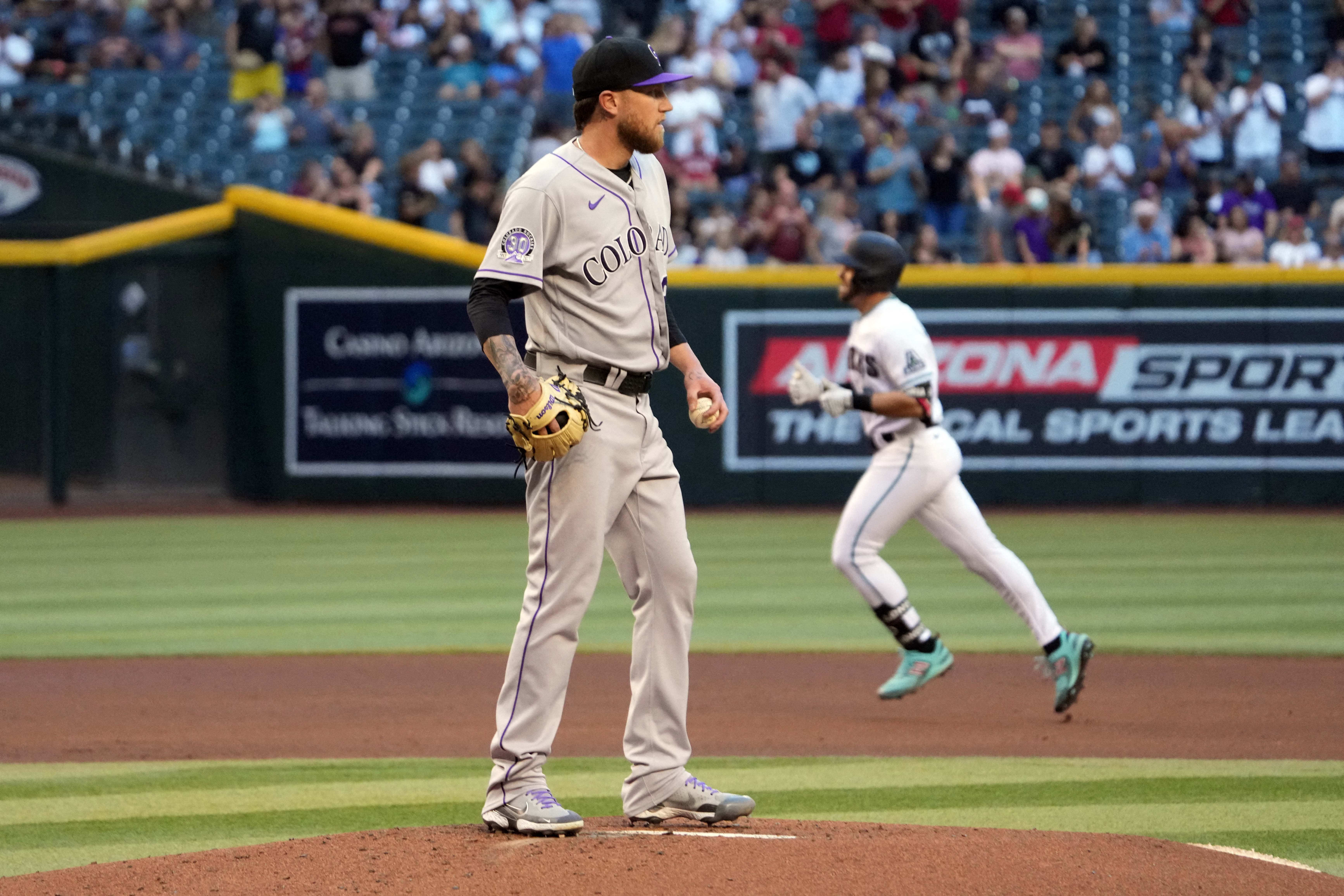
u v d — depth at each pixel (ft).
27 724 74.02
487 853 43.83
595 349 46.11
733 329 181.68
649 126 46.03
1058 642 74.02
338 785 61.05
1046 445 179.42
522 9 245.24
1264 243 198.29
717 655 94.68
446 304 186.39
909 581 127.24
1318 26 237.86
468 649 96.48
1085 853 44.16
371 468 189.16
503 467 185.68
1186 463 177.99
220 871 42.91
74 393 192.44
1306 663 90.12
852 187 208.64
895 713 76.54
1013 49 230.48
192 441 193.77
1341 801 57.31
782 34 234.17
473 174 201.16
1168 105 228.43
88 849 51.39
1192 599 115.24
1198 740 69.72
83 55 251.60
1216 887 41.34
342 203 207.10
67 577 131.54
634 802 48.39
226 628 104.99
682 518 48.11
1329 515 170.50
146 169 218.59
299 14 245.65
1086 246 189.88
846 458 181.37
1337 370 175.01
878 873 41.65
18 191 221.66
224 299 192.44
